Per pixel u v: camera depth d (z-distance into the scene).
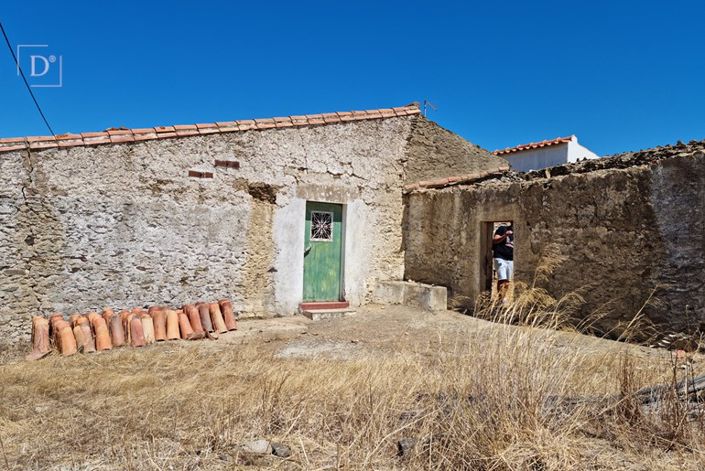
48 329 6.14
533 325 4.11
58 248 6.70
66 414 3.75
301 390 4.08
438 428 3.25
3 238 6.32
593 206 6.92
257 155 8.35
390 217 10.05
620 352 4.53
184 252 7.68
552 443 2.97
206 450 3.06
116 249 7.13
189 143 7.72
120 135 7.14
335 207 9.50
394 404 3.56
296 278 8.75
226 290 8.05
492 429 3.07
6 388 4.42
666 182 6.05
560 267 7.33
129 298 7.23
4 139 6.37
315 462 2.92
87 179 6.91
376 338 6.97
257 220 8.36
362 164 9.59
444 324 7.79
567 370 3.69
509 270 9.80
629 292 6.43
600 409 3.47
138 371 5.07
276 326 7.68
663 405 3.39
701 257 5.71
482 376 3.41
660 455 3.02
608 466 2.87
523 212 7.96
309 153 8.91
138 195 7.30
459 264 8.99
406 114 10.14
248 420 3.53
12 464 2.91
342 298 9.45
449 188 9.43
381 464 2.91
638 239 6.34
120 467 2.85
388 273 10.03
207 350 6.08
